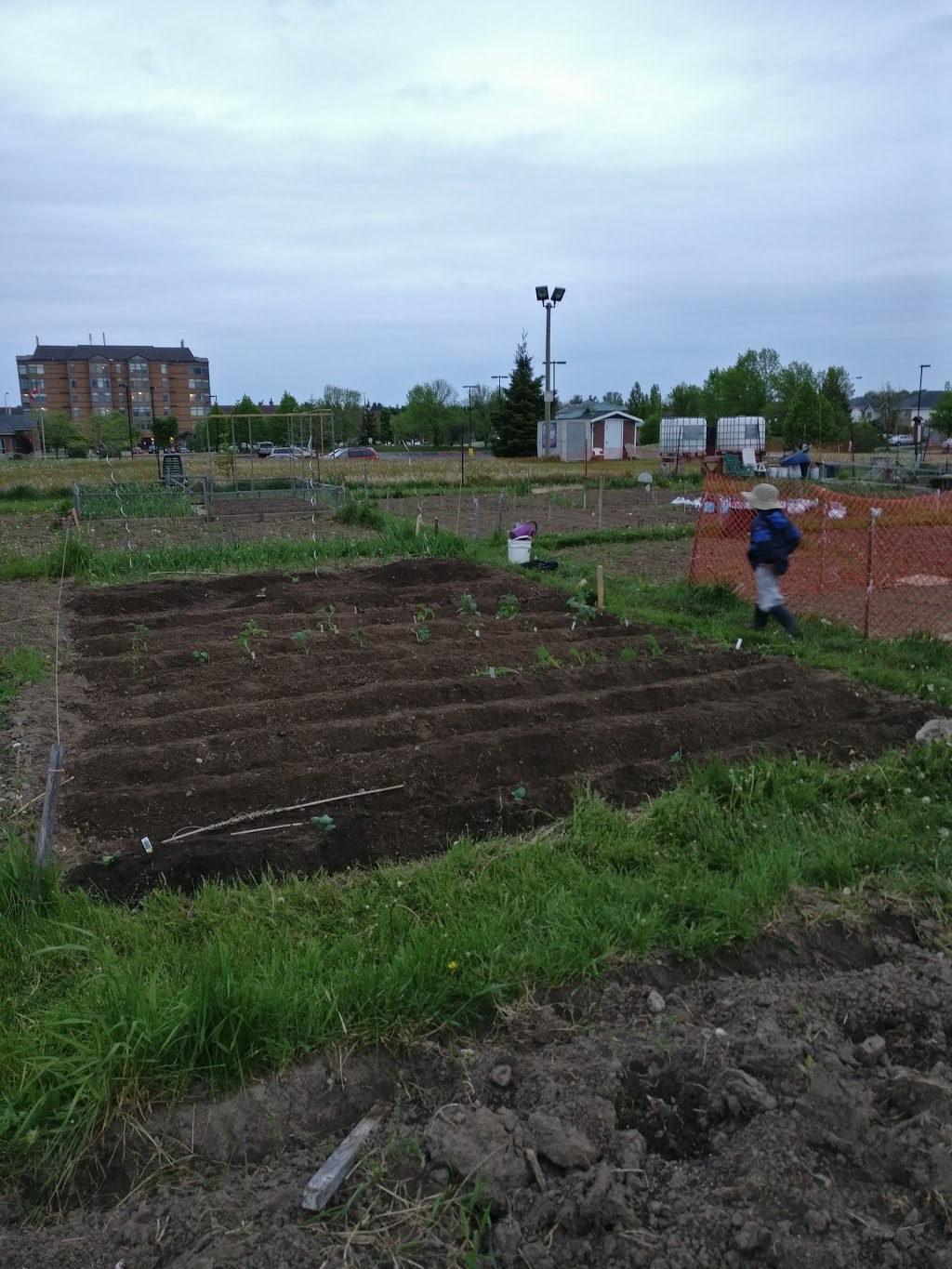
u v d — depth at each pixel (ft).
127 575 45.34
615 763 21.30
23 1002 12.76
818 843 17.06
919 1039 12.24
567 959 13.53
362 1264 9.07
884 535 48.67
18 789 19.57
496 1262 9.08
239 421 261.85
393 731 22.18
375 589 38.78
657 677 27.61
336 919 14.92
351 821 17.84
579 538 59.72
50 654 30.19
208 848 16.92
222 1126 10.99
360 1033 12.06
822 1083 10.88
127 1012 11.87
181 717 23.13
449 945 13.60
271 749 21.35
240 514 76.07
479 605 37.19
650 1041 11.85
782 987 12.91
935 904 15.38
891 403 272.51
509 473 138.31
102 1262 9.36
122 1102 11.06
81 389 416.26
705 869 16.38
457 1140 10.25
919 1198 9.52
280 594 38.19
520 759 20.86
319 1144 10.73
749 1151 9.97
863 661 29.50
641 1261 8.89
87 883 15.90
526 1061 11.68
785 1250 8.83
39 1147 10.68
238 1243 9.32
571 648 30.01
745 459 115.14
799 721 23.85
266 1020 11.94
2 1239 9.69
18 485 103.40
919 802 18.78
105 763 20.52
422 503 93.97
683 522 72.79
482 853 17.06
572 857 16.71
